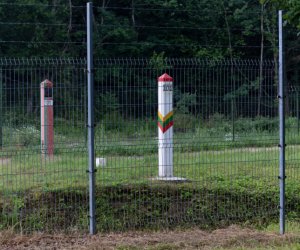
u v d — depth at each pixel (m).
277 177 16.41
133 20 55.84
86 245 13.87
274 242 14.31
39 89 16.09
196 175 17.36
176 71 16.81
